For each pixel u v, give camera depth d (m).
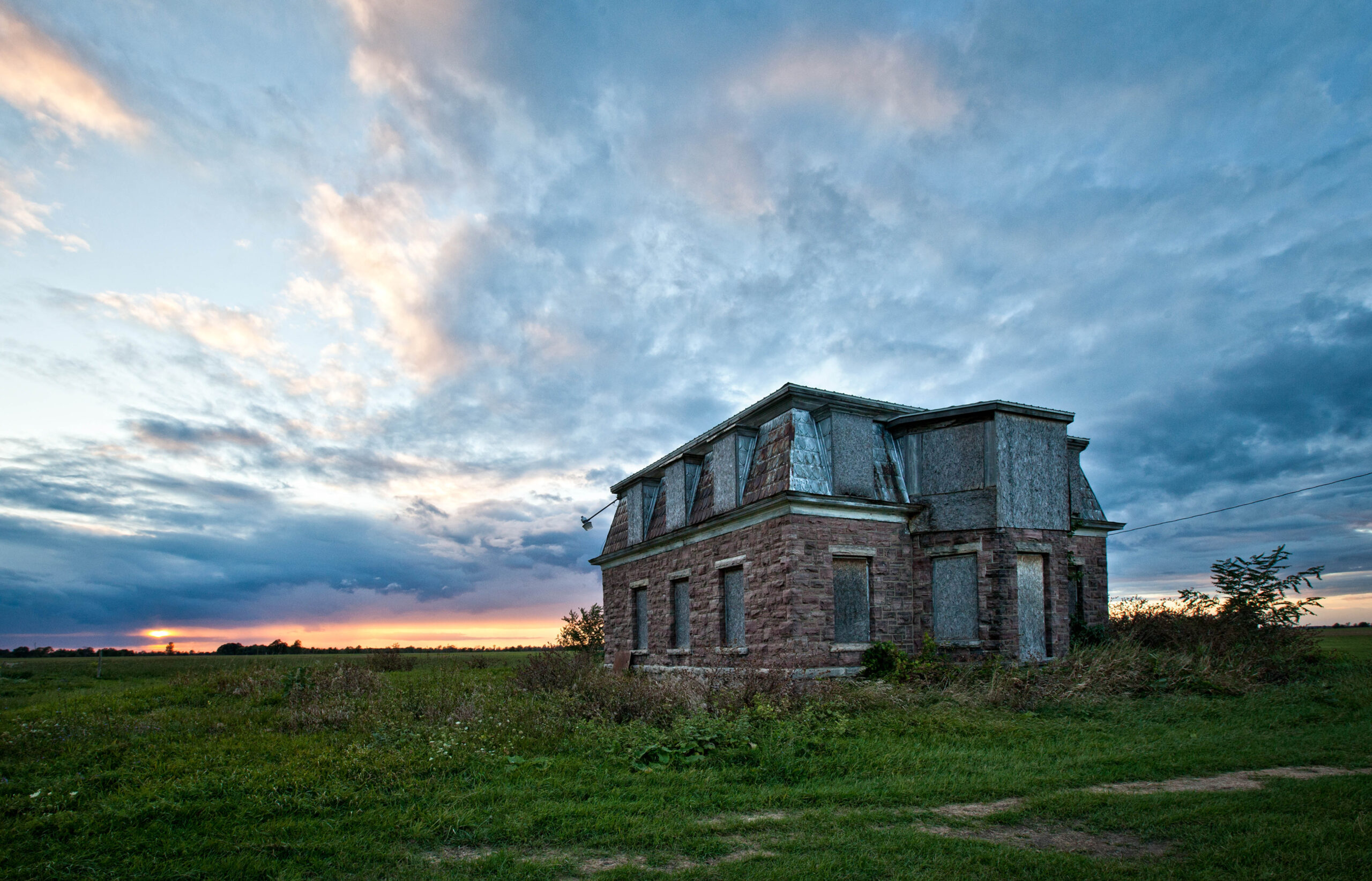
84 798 7.13
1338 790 6.86
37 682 24.55
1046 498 16.84
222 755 9.05
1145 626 19.61
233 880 5.12
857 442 17.38
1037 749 9.39
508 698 14.17
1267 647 17.08
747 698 11.76
